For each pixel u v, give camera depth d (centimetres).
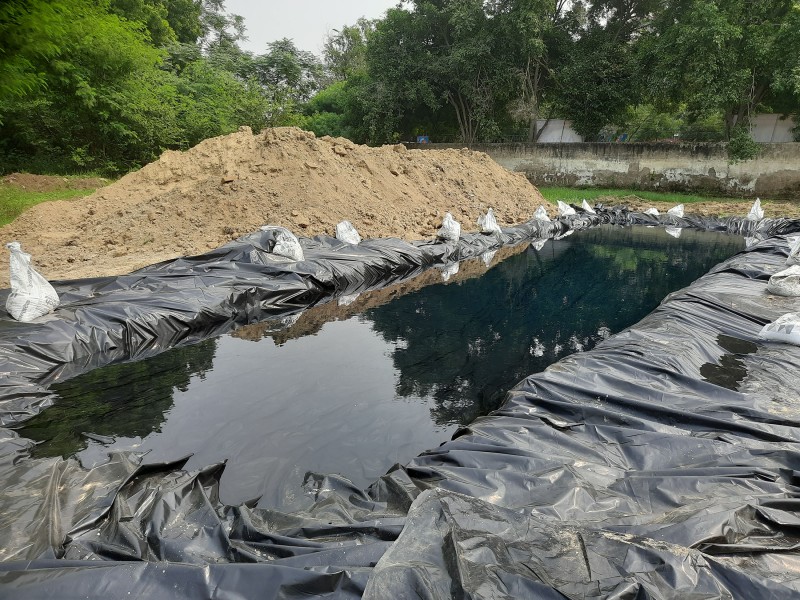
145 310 524
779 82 1434
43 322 468
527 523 202
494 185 1516
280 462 328
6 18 444
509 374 472
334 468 323
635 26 1933
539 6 1797
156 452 337
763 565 184
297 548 211
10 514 246
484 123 2117
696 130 1995
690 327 482
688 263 969
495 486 254
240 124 1977
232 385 439
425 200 1243
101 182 1353
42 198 1122
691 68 1574
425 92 2111
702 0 1524
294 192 983
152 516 247
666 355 404
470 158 1602
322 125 2695
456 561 169
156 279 609
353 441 354
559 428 314
